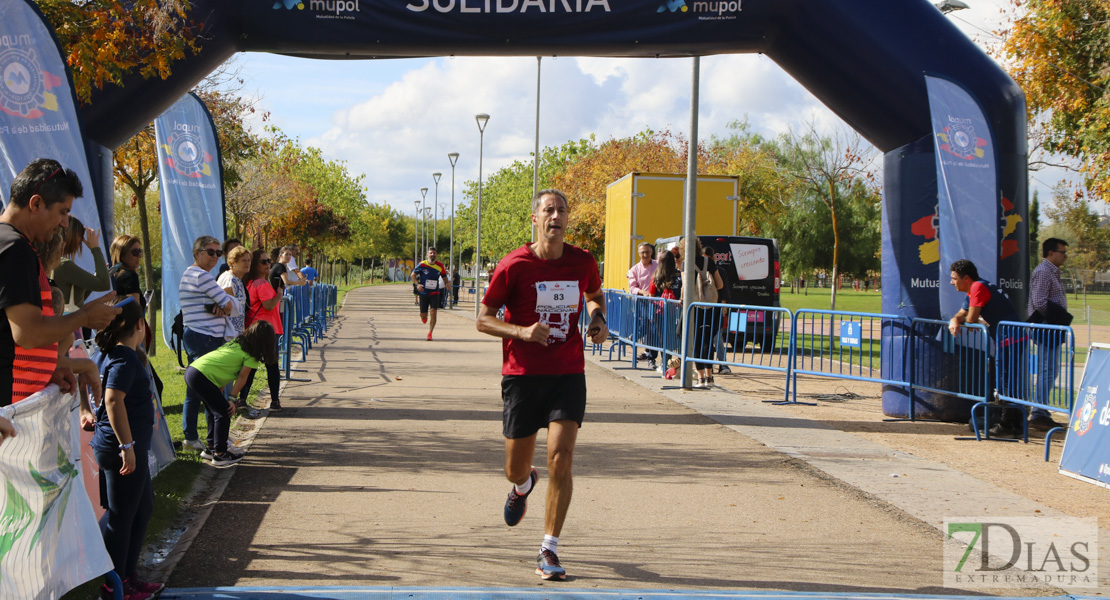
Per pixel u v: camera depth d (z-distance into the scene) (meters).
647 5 8.88
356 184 56.59
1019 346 8.09
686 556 4.67
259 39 8.86
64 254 4.77
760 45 9.16
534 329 4.17
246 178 27.00
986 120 8.62
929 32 8.80
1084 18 14.48
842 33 8.76
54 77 6.24
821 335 10.05
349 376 12.12
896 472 6.76
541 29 8.88
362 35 8.85
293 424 8.34
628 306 14.36
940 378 8.98
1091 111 14.77
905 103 8.88
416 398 10.13
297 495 5.79
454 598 3.96
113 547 3.82
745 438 8.05
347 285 75.19
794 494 6.03
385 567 4.40
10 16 6.13
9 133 6.14
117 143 8.54
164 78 8.27
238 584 4.12
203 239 7.43
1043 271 8.85
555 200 4.39
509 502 4.73
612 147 41.66
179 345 9.59
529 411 4.45
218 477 6.29
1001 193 8.80
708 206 18.19
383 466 6.68
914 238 9.19
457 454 7.14
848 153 29.83
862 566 4.54
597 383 11.94
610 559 4.61
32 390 3.32
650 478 6.44
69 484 3.46
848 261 47.25
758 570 4.45
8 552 2.97
